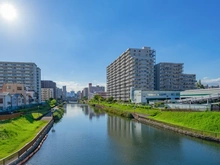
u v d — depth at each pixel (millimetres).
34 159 24438
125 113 69312
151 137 35781
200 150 27047
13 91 77875
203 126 34906
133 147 29750
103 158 25062
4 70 113375
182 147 28797
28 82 117812
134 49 119250
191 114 41094
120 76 138000
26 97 82625
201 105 43719
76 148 29609
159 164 22844
